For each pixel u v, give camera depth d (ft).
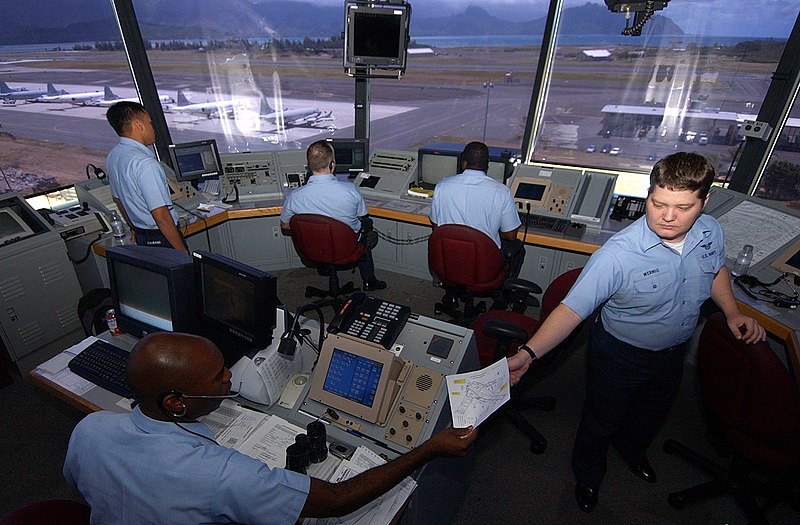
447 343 4.63
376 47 10.50
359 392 4.39
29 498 6.47
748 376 4.62
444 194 8.42
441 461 4.78
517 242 8.95
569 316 4.50
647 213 4.19
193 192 11.53
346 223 9.36
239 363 4.71
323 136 14.11
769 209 8.35
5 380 8.55
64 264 8.81
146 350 2.97
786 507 6.34
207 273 4.97
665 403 5.72
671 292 4.54
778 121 9.08
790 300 6.92
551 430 7.64
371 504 3.80
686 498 6.21
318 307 4.92
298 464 3.75
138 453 2.90
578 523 6.10
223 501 2.84
